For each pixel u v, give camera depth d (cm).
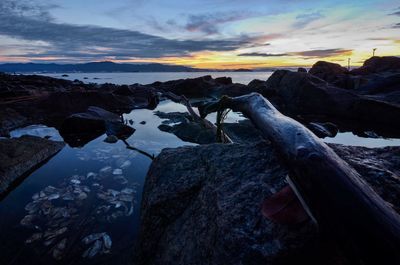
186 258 231
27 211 463
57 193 533
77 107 1565
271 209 193
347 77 2269
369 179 214
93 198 512
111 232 403
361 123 1276
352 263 151
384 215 147
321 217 167
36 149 735
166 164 329
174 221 282
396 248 133
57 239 384
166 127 1105
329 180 169
